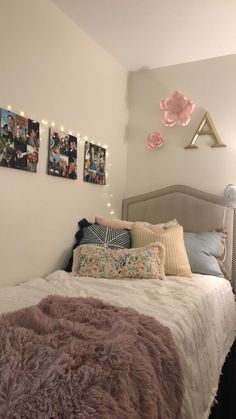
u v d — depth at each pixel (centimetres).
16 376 76
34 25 188
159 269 200
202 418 134
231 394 183
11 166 173
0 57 166
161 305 147
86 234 231
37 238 197
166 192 282
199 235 245
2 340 89
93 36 242
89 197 252
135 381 87
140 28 230
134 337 100
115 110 284
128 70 301
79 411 69
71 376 75
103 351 87
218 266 234
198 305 158
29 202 189
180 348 121
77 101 231
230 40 243
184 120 274
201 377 138
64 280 186
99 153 260
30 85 186
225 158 266
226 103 266
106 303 129
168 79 290
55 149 208
